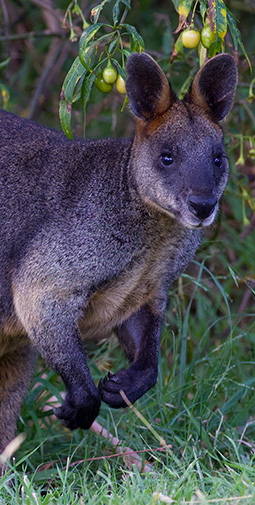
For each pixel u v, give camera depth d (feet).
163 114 24.86
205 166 24.00
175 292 35.68
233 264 38.24
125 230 24.95
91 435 28.14
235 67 25.27
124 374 25.52
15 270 25.52
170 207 24.21
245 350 33.71
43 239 24.93
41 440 27.66
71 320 24.70
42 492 24.38
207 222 23.73
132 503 18.99
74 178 25.66
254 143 33.12
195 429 27.22
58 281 24.54
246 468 20.71
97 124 46.93
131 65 24.75
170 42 36.11
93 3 41.65
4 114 27.76
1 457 23.62
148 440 27.99
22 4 43.34
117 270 25.04
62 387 31.40
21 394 28.71
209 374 29.27
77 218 24.86
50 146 26.78
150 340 26.63
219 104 25.45
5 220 25.95
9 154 26.63
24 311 25.02
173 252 26.09
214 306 37.42
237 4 40.91
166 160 24.40
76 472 24.90
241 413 28.25
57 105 44.39
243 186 35.32
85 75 25.39
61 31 40.93
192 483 20.24
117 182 25.25
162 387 30.07
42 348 24.86
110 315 26.27
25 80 44.14
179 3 25.04
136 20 42.91
